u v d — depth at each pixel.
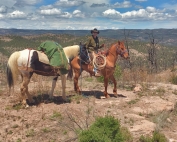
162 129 5.30
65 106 5.65
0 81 8.19
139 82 8.66
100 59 6.27
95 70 6.27
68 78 6.41
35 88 7.04
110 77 6.61
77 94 6.58
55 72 5.62
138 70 9.84
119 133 4.16
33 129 4.65
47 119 5.01
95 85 8.22
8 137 4.41
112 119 4.25
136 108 5.98
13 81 5.33
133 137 4.67
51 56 5.50
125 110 5.82
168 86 8.38
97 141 3.78
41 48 5.65
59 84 8.08
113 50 6.39
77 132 4.41
